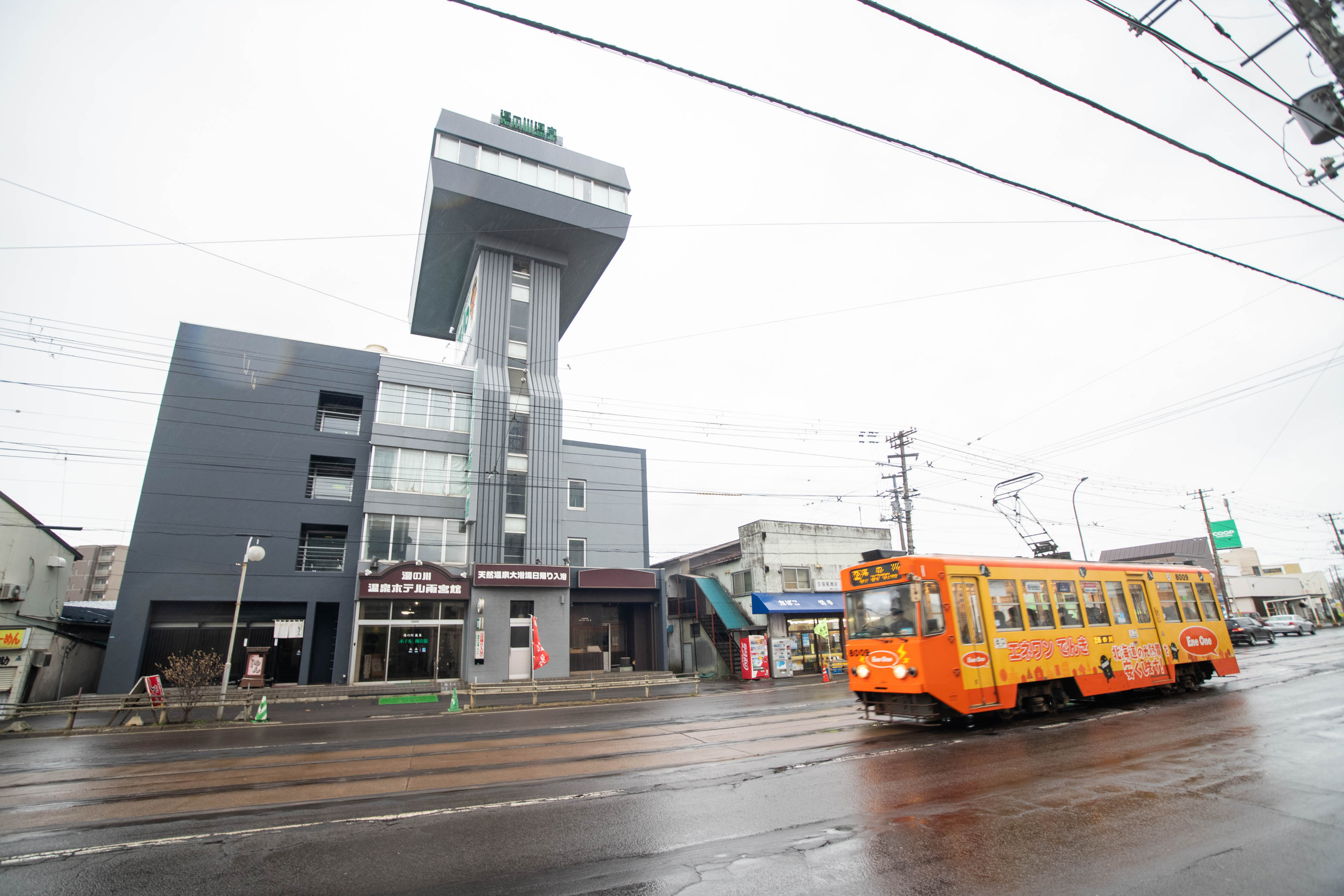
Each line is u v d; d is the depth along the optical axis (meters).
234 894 5.00
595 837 6.16
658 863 5.48
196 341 25.12
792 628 29.83
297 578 24.53
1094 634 13.89
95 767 10.25
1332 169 6.97
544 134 34.19
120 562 79.94
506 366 29.73
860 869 5.22
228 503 24.23
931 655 11.23
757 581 30.30
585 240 32.03
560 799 7.52
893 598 11.94
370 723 15.40
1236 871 5.01
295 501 25.22
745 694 21.09
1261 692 14.79
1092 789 7.38
